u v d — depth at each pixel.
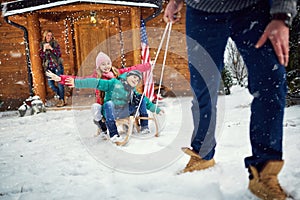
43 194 2.39
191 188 2.25
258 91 2.02
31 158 3.54
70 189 2.44
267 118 1.98
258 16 2.01
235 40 2.18
